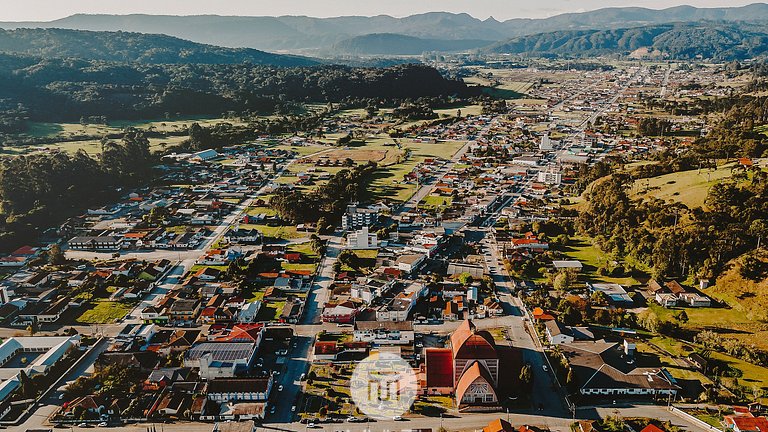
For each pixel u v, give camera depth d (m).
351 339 182.75
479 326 191.50
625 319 190.38
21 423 144.38
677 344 177.88
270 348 177.50
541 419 143.38
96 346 179.38
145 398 152.62
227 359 163.25
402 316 193.62
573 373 154.50
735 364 165.25
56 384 159.00
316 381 160.75
